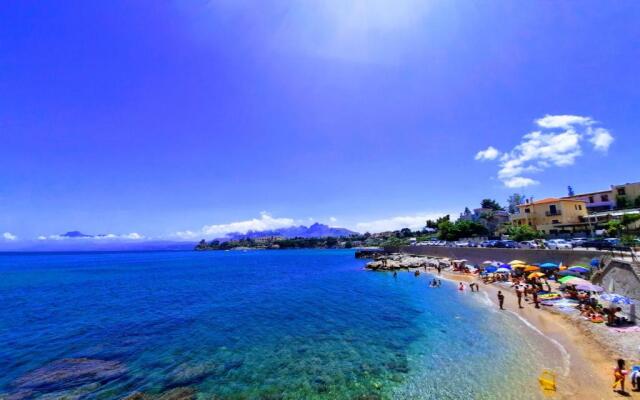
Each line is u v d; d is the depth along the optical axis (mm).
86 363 17141
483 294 32156
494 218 95750
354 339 20469
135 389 14180
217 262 116812
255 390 14023
